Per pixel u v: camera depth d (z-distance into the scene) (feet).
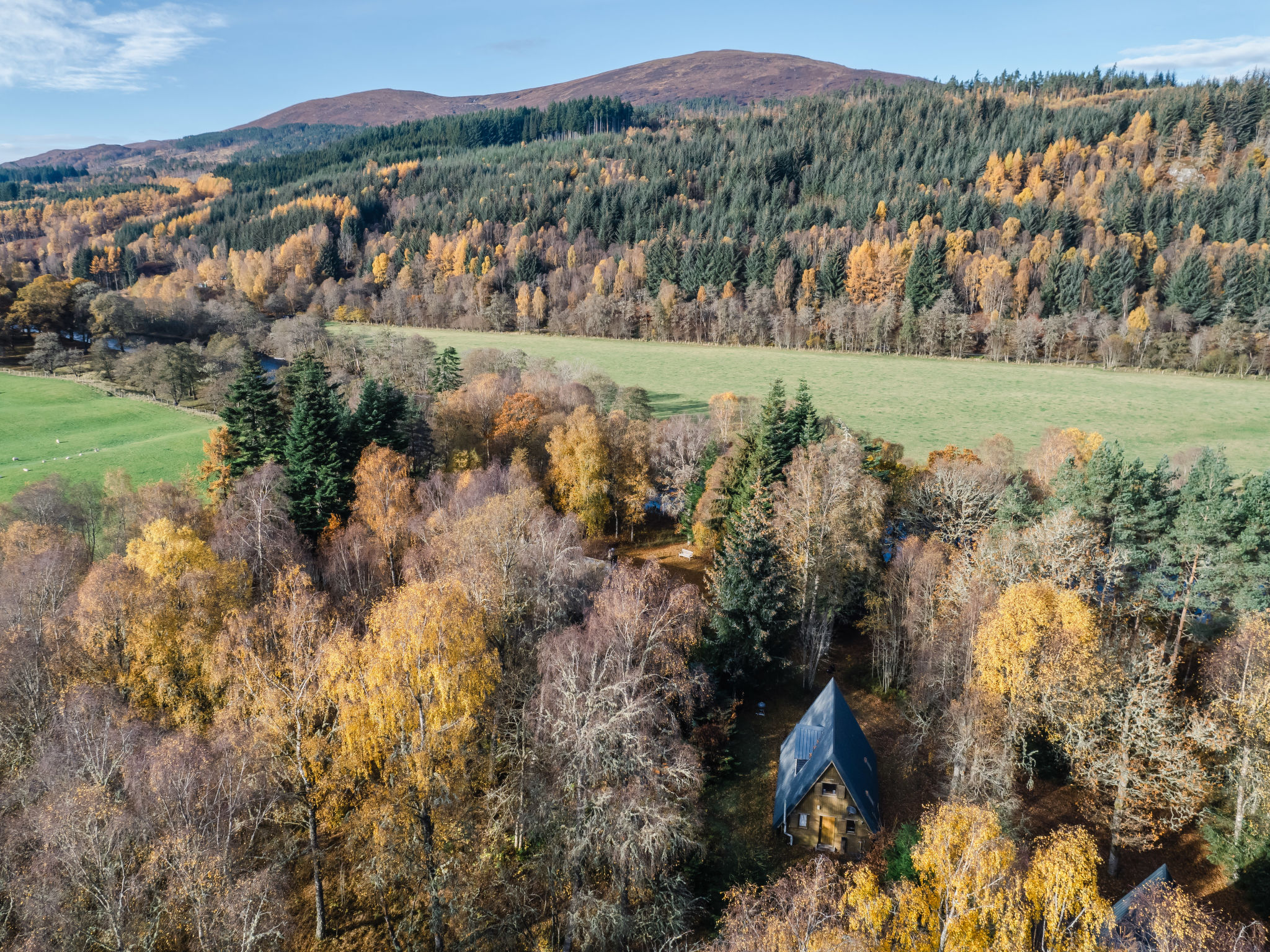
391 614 114.62
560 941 103.96
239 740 103.45
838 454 203.82
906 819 131.64
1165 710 123.03
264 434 231.71
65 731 107.55
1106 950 81.76
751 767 147.74
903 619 172.76
